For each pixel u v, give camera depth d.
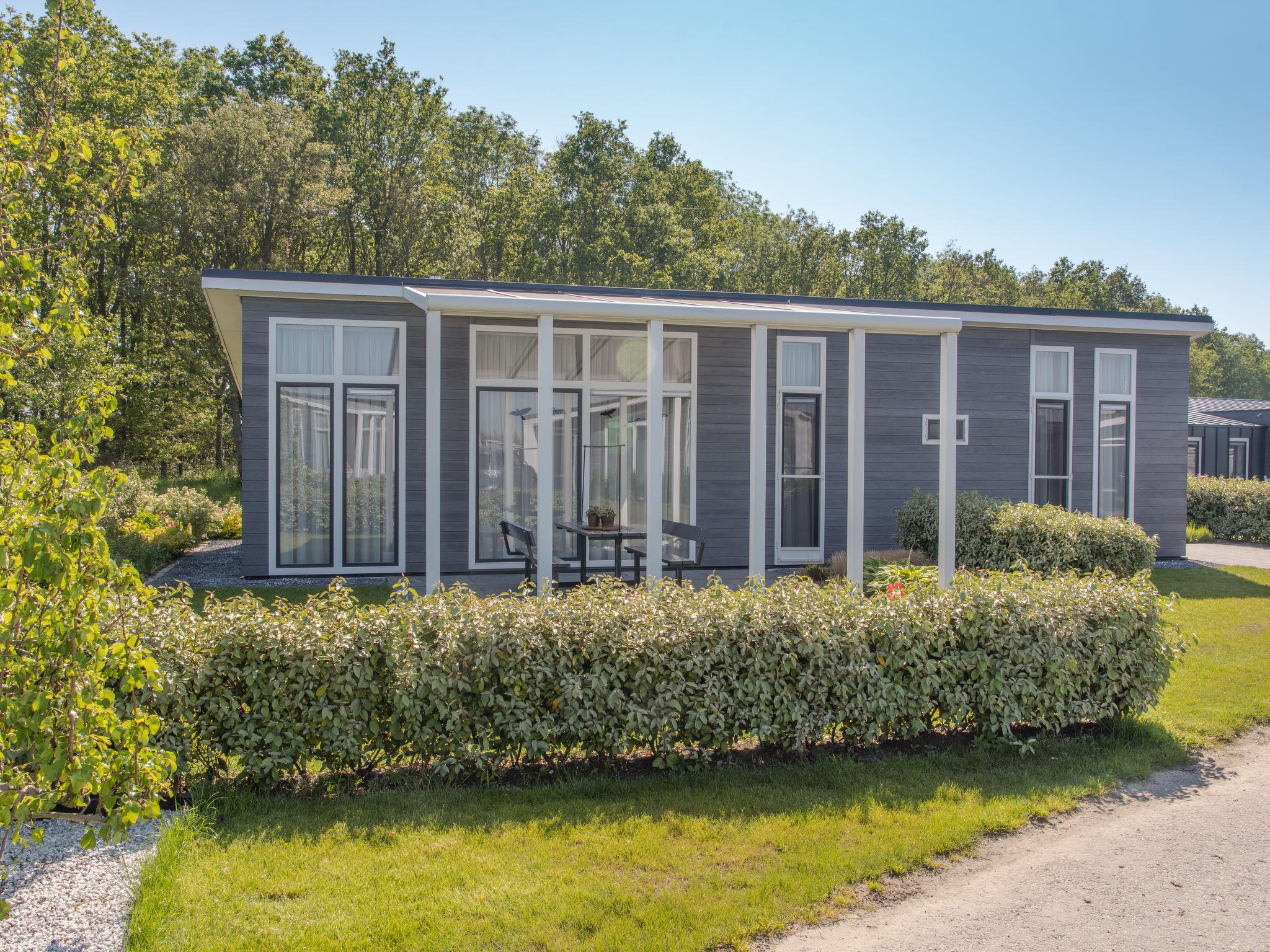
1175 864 3.52
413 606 4.32
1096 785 4.31
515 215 36.09
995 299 50.53
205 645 3.96
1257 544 15.79
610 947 2.79
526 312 6.89
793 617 4.57
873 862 3.42
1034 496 12.08
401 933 2.83
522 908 3.00
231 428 32.16
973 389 11.80
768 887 3.20
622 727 4.26
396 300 9.80
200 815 3.64
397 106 30.25
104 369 11.16
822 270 37.16
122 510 11.55
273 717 3.96
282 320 9.59
